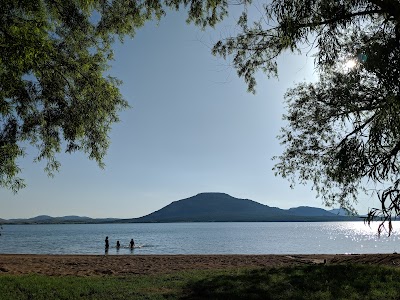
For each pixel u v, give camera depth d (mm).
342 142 8523
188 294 11297
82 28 9062
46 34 7574
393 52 6668
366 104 8969
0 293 11297
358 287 11539
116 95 9312
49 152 9102
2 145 8062
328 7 7750
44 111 8734
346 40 8922
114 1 9945
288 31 8016
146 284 12938
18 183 8383
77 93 9039
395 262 17438
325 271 13930
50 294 11250
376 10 7703
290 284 11883
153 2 10102
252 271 14734
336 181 12188
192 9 10539
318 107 13141
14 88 7441
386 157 7160
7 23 6938
